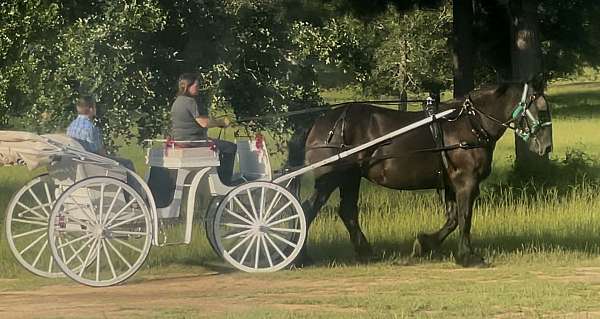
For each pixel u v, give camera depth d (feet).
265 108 60.85
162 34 58.80
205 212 47.75
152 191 44.75
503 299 37.91
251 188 44.21
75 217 41.73
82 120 45.57
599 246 53.52
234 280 43.29
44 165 42.91
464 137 47.65
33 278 44.29
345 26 64.75
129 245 43.09
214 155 44.42
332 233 56.54
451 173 47.85
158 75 58.03
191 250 50.14
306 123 61.31
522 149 75.92
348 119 47.44
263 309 35.96
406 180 47.88
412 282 42.78
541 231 58.34
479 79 139.44
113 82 54.49
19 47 55.11
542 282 42.45
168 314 35.06
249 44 60.49
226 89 60.54
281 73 61.21
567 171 75.92
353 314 34.86
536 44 76.54
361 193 77.66
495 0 85.15
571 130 156.25
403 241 55.26
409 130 46.98
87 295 39.70
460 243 47.75
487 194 73.72
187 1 59.21
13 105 57.57
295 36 60.13
